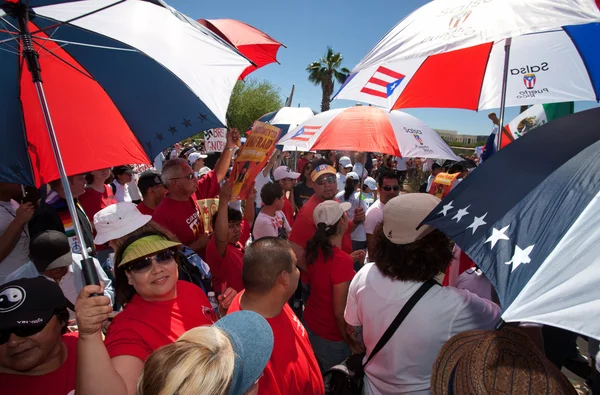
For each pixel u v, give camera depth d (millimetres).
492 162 1437
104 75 1913
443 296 1543
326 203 2564
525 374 1099
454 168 6047
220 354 906
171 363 868
